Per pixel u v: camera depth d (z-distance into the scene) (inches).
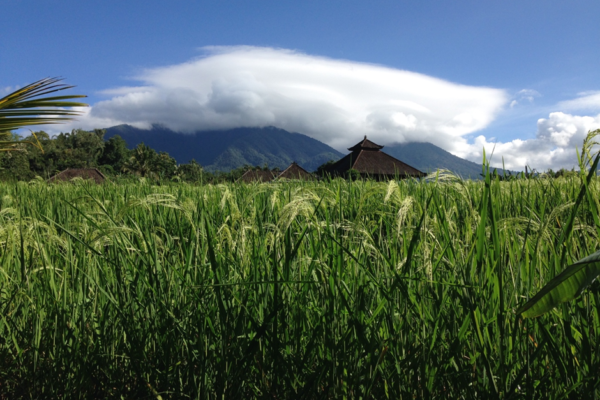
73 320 85.6
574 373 54.6
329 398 65.7
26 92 172.7
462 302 61.7
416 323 68.4
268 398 66.6
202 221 89.1
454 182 75.8
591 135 57.9
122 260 87.3
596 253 45.1
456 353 60.6
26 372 82.5
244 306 69.6
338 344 63.6
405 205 63.3
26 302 90.0
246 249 77.8
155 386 75.4
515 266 70.9
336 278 69.8
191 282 80.1
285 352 69.5
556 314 61.2
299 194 72.1
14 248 98.0
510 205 137.9
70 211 173.5
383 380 64.9
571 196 115.6
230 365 68.3
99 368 80.7
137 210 132.3
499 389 56.4
